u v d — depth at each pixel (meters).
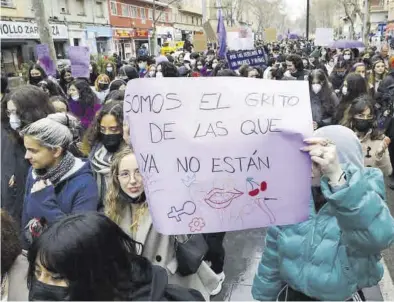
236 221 1.58
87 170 2.42
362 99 3.52
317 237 1.69
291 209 1.57
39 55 10.14
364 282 1.72
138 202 2.09
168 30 48.53
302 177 1.54
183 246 2.08
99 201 2.62
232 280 3.58
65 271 1.30
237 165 1.54
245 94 1.53
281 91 1.52
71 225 1.36
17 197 3.01
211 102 1.52
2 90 4.93
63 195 2.31
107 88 7.54
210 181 1.55
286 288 1.91
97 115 2.88
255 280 2.02
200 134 1.53
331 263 1.67
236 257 3.97
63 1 27.39
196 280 2.27
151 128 1.54
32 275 1.41
